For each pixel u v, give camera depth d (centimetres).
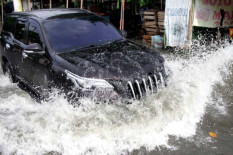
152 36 925
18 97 503
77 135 343
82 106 331
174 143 339
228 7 817
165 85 385
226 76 584
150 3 1112
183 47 793
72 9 541
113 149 326
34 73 439
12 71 552
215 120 398
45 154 322
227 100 468
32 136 354
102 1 1407
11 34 550
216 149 327
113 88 330
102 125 337
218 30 821
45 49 409
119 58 379
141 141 342
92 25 475
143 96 350
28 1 1281
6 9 1822
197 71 578
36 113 401
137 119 346
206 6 783
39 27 441
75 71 342
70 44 420
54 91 373
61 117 350
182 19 775
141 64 368
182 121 385
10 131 370
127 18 1227
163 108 370
